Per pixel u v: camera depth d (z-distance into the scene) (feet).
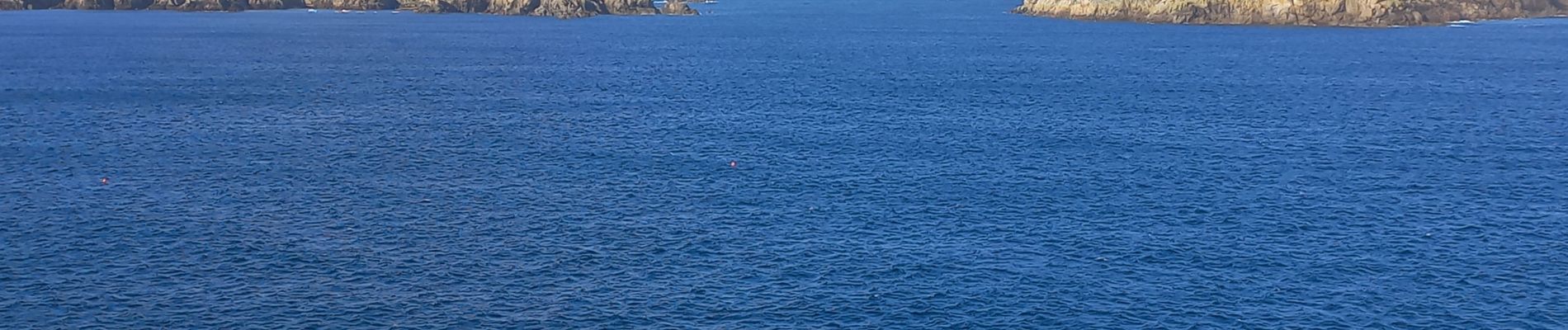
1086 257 252.01
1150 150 365.40
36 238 263.08
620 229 274.16
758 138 385.09
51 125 408.46
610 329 214.90
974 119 429.79
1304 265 247.70
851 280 238.27
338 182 321.73
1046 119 431.02
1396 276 241.55
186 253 253.65
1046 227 274.57
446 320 218.18
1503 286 236.43
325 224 278.05
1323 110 456.86
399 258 252.01
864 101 479.41
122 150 361.92
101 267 244.01
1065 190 310.65
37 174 326.85
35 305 223.30
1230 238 265.95
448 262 249.96
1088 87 533.55
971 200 299.17
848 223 277.85
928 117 433.07
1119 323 217.15
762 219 281.74
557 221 281.13
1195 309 223.71
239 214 285.84
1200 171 335.06
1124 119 432.25
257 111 451.12
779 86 533.55
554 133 397.39
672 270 244.83
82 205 291.79
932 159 348.38
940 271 242.37
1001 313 221.46
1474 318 220.43
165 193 305.53
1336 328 215.51
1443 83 544.62
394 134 396.16
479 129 406.62
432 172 335.06
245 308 222.89
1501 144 382.22
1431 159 355.56
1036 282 236.43
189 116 433.48
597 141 380.99
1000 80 560.61
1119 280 238.07
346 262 249.14
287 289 233.14
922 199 299.99
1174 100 486.79
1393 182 323.16
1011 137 388.37
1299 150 367.25
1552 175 335.67
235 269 244.01
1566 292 233.35
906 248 257.55
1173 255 253.44
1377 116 442.09
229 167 338.95
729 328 214.69
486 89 524.11
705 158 351.67
